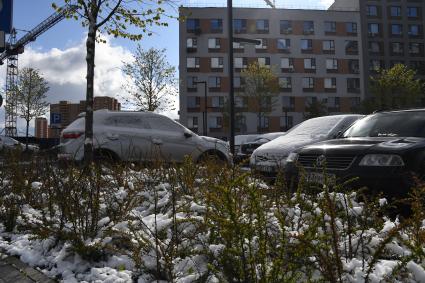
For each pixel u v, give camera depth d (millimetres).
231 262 2365
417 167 4465
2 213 4492
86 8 8023
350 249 2742
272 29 63656
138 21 8711
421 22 68500
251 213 2330
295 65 63969
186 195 4477
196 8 61500
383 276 2432
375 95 52656
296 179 5379
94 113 9961
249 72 53031
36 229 3527
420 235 2602
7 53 36188
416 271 2461
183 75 60906
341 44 65500
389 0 67688
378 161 4629
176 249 2854
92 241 3359
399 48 67625
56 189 3854
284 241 2281
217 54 61594
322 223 2516
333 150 5098
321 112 59875
